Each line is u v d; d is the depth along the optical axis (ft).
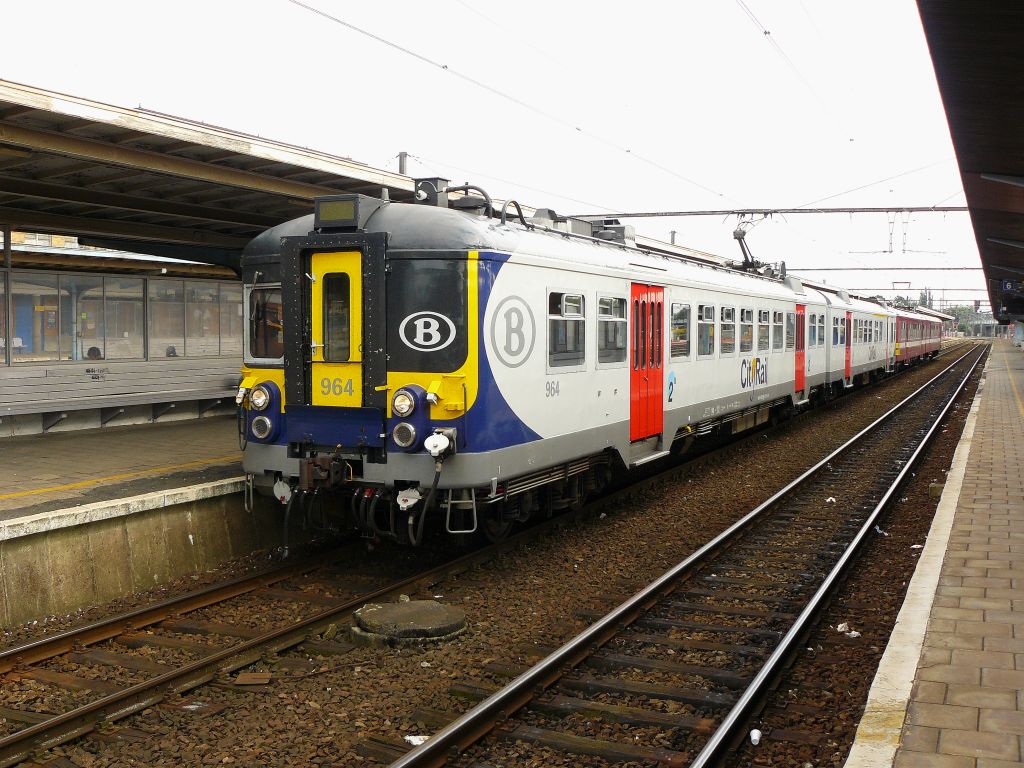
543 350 28.60
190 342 49.21
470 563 28.27
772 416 65.36
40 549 24.44
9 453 36.83
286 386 27.12
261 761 16.16
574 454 30.91
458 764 15.97
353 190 37.63
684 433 43.11
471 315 25.32
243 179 33.37
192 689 19.16
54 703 18.67
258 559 29.94
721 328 47.19
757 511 35.17
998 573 24.32
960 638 19.22
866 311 99.81
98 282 44.14
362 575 27.91
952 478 39.42
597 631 21.50
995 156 44.60
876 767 13.48
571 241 32.50
